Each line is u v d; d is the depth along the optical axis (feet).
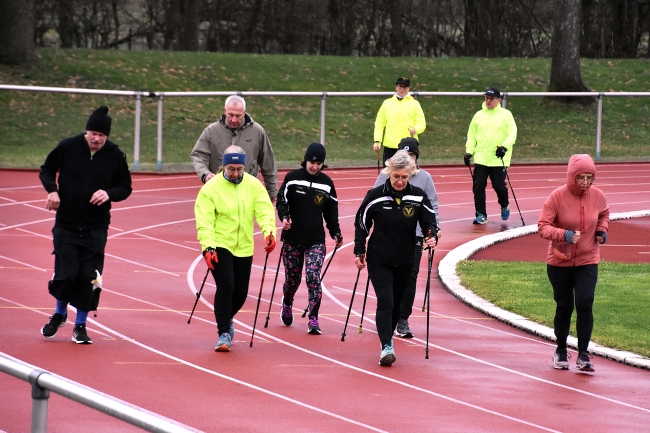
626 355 62.90
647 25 345.51
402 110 120.47
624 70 284.82
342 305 77.87
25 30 235.81
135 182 146.92
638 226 122.11
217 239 60.29
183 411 48.06
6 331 63.62
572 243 58.18
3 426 44.45
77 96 190.19
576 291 59.26
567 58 243.40
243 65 260.62
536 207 136.36
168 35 333.42
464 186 155.74
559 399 53.47
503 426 48.01
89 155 60.13
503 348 65.62
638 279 87.40
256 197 61.26
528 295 80.59
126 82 235.81
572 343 66.39
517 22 348.59
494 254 101.60
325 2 336.70
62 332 64.18
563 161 195.21
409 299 67.82
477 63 281.13
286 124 204.74
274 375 55.88
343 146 198.80
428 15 345.92
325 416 48.29
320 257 67.41
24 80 227.81
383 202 59.00
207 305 75.51
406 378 56.70
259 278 86.74
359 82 257.34
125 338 63.46
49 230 105.40
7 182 139.64
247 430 45.39
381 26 338.13
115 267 88.58
